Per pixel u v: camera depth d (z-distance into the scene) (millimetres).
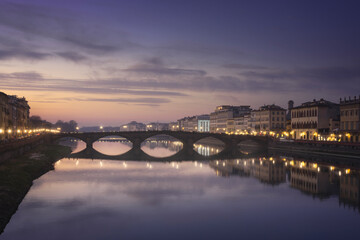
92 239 42062
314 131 158875
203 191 68750
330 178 82188
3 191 56969
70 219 49469
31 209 54062
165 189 70500
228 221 49188
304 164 109688
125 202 59406
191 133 177000
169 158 136125
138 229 45750
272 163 114688
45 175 86312
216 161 123938
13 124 151625
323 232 44781
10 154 89188
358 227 46625
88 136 172750
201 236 43406
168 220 49406
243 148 193750
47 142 165750
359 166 102000
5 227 45844
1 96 121312
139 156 145625
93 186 72875
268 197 63281
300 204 58312
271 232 44812
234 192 67688
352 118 132875
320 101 169375
